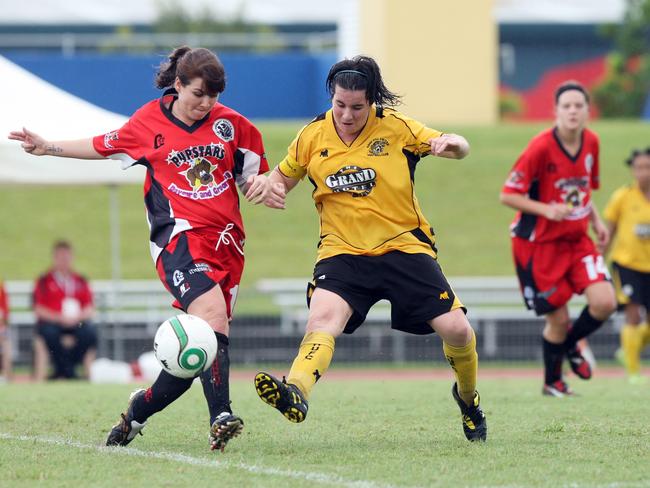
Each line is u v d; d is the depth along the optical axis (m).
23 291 65.81
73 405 29.34
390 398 31.56
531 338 61.72
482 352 61.53
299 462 18.86
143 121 20.89
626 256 44.53
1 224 85.06
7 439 21.95
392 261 20.16
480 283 66.75
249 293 63.84
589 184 32.12
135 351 60.41
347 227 20.55
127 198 91.38
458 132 100.94
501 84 148.12
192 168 20.59
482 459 19.11
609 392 34.44
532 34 148.00
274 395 18.09
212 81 20.02
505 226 85.25
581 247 32.38
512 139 99.75
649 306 44.56
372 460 19.05
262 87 110.00
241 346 60.44
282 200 20.08
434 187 91.12
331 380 48.50
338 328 19.78
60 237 83.56
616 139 99.38
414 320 20.23
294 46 127.50
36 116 41.50
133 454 19.70
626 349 44.59
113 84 101.44
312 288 20.66
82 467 18.38
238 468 18.16
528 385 38.88
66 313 53.97
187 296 19.83
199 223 20.34
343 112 19.86
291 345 60.88
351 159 20.41
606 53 149.00
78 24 140.12
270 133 92.62
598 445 20.86
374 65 19.88
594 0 154.12
